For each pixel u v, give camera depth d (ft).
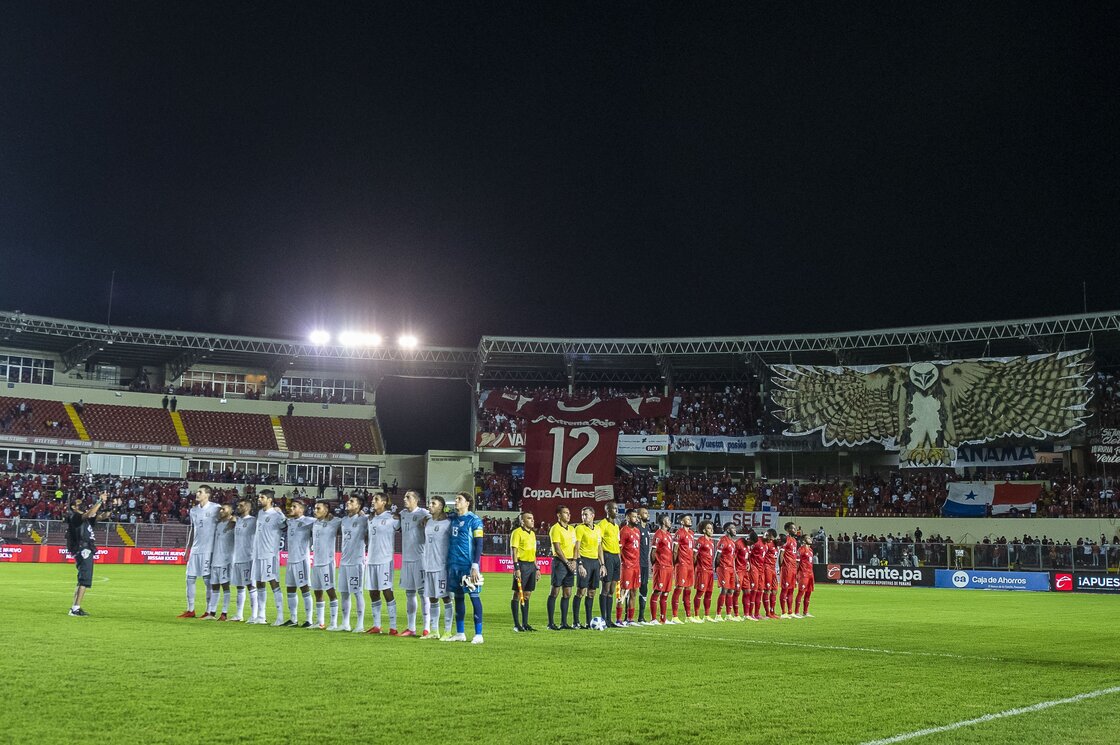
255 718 27.30
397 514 54.03
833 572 150.71
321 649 43.14
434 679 34.94
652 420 199.82
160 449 195.72
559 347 197.98
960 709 31.37
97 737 24.72
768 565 75.20
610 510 62.49
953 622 72.54
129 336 193.77
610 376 217.36
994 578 140.05
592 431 176.96
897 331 180.45
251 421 208.95
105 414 198.49
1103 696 34.78
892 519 173.68
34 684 32.04
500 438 199.62
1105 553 136.46
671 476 198.90
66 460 191.21
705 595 71.05
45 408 193.77
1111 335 175.01
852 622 71.05
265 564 57.36
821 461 201.77
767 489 190.60
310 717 27.61
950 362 174.91
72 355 201.46
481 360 200.23
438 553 49.55
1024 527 164.86
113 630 49.78
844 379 181.98
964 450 179.32
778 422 192.95
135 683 32.65
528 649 45.83
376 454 210.59
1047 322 169.68
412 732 25.99
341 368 221.05
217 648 42.70
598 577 60.95
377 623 56.59
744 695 33.30
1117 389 182.60
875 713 30.35
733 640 53.98
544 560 154.40
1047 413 166.71
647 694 32.96
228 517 59.82
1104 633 63.77
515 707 29.86
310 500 189.57
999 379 171.22
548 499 174.09
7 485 173.06
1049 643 56.03
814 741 26.02
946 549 146.30
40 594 78.69
